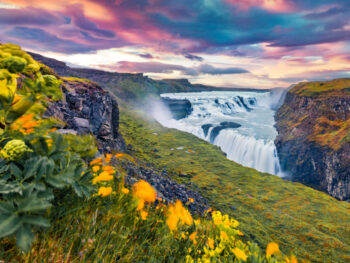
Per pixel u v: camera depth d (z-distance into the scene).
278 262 1.69
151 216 1.96
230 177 79.94
